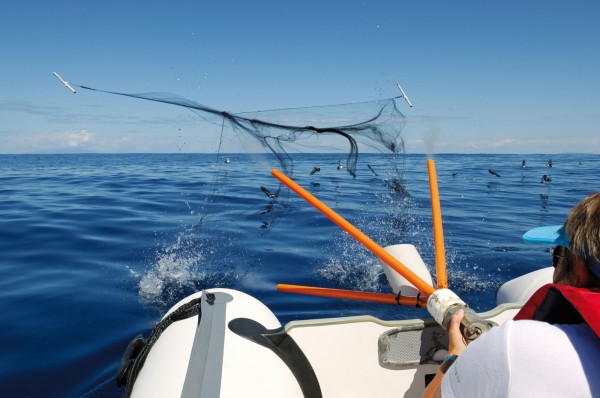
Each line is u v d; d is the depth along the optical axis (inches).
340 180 582.2
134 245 255.0
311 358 79.0
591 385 34.4
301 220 331.9
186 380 61.6
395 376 80.5
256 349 73.0
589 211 38.8
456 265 222.2
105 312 163.6
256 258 233.0
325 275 207.3
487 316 81.6
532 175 748.0
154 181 601.6
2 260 224.2
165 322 82.3
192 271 211.3
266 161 115.9
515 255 239.8
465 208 397.7
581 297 36.7
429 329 80.4
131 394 69.4
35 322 154.4
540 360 35.4
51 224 302.4
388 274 104.9
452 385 41.0
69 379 119.3
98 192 482.6
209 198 433.1
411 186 547.2
